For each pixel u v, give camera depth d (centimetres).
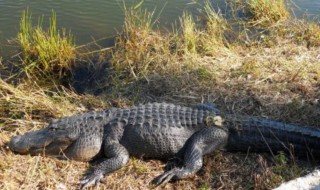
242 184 460
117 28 867
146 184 468
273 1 905
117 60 749
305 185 418
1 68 747
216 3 982
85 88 709
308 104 588
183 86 657
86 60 773
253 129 504
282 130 496
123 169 491
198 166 479
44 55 749
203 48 761
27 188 445
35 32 805
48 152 504
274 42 795
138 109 524
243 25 882
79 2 999
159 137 498
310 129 495
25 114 594
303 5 965
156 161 507
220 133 502
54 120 519
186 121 511
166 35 821
